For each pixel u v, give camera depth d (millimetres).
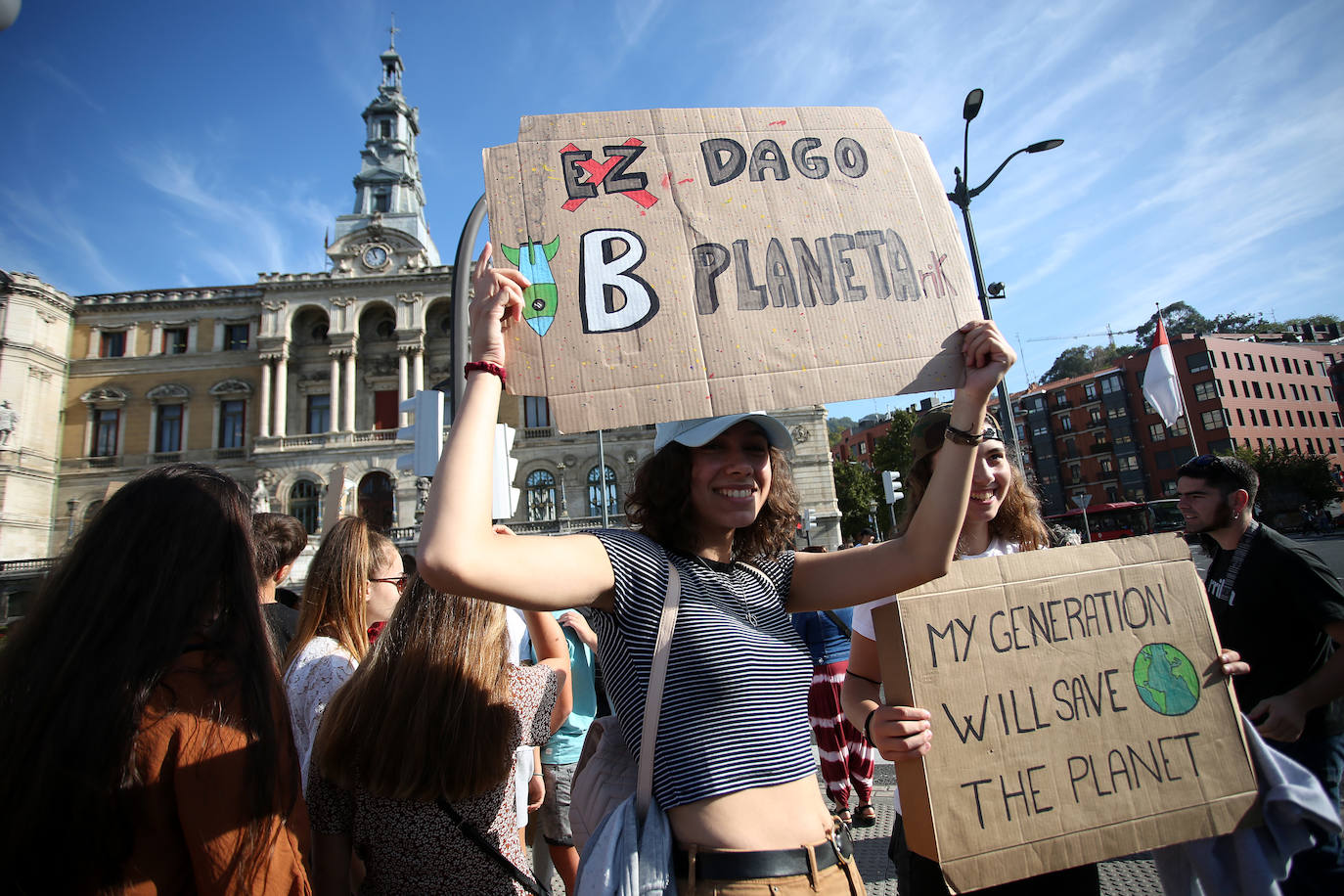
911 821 2102
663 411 2014
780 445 2291
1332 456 67312
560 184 2211
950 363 2207
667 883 1665
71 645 1648
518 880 2402
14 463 37688
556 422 1940
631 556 1970
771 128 2426
